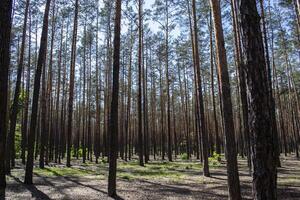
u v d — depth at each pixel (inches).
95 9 1111.6
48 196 396.5
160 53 1148.5
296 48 1103.6
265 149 175.8
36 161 1061.1
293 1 729.6
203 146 598.5
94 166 862.5
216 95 1697.8
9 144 629.9
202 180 545.0
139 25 904.3
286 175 580.7
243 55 189.9
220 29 342.3
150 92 1859.0
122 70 1368.1
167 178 579.2
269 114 180.7
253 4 189.6
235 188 309.9
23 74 1197.1
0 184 285.1
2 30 215.0
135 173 669.3
